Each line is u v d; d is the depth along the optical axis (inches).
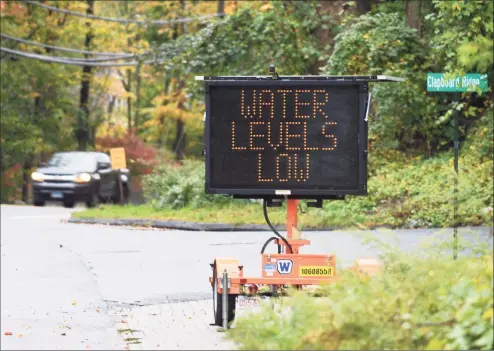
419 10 3720.5
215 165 1390.3
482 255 1205.1
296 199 1421.0
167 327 1407.5
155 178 3661.4
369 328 1089.4
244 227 2997.0
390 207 2955.2
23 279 2004.2
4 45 6151.6
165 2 6653.5
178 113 6830.7
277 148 1385.3
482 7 1809.8
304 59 3924.7
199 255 2377.0
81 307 1641.2
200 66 3949.3
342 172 1382.9
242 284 1325.0
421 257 1225.4
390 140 3577.8
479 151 3257.9
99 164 4500.5
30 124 6250.0
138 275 2049.7
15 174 6323.8
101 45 6771.7
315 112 1382.9
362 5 3934.5
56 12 6392.7
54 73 6368.1
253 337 1151.6
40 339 1325.0
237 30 3951.8
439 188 2994.6
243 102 1387.8
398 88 3494.1
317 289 1242.6
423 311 1098.1
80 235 2928.2
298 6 3909.9
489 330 994.7
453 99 3555.6
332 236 2669.8
